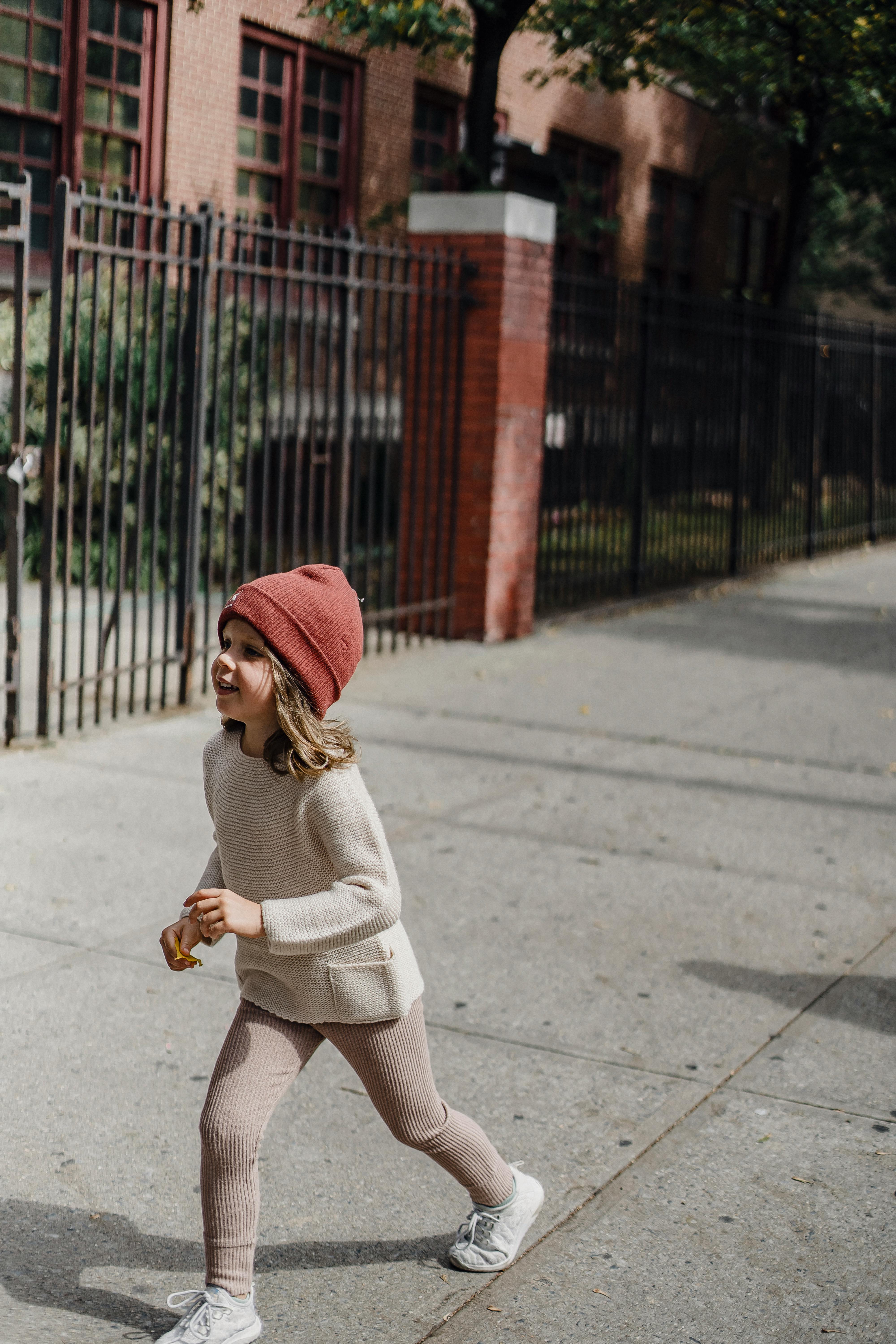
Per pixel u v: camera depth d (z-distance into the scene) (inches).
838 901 209.8
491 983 174.6
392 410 370.9
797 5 515.8
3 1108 139.3
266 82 553.6
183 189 508.7
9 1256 116.0
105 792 241.6
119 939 181.9
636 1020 165.9
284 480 312.7
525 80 613.0
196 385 289.6
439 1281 115.4
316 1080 150.3
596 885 211.8
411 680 342.0
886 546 661.3
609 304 434.0
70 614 380.2
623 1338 108.5
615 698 335.6
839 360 616.4
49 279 333.4
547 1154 135.3
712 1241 122.0
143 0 488.7
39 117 461.7
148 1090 144.3
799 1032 164.7
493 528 382.9
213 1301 101.9
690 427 496.7
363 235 601.6
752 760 287.7
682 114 850.1
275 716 99.7
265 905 97.5
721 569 542.0
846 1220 126.0
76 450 399.5
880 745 304.7
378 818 100.9
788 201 760.3
